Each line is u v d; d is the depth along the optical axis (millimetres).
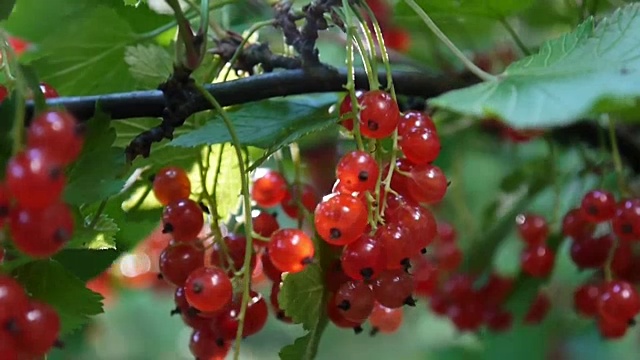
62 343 411
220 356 438
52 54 469
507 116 387
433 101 397
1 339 371
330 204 404
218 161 456
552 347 694
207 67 470
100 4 463
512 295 531
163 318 1164
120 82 483
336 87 450
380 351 1147
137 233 484
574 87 394
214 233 436
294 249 409
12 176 364
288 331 1157
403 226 410
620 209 458
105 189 397
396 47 534
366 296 416
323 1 439
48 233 369
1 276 375
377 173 407
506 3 478
